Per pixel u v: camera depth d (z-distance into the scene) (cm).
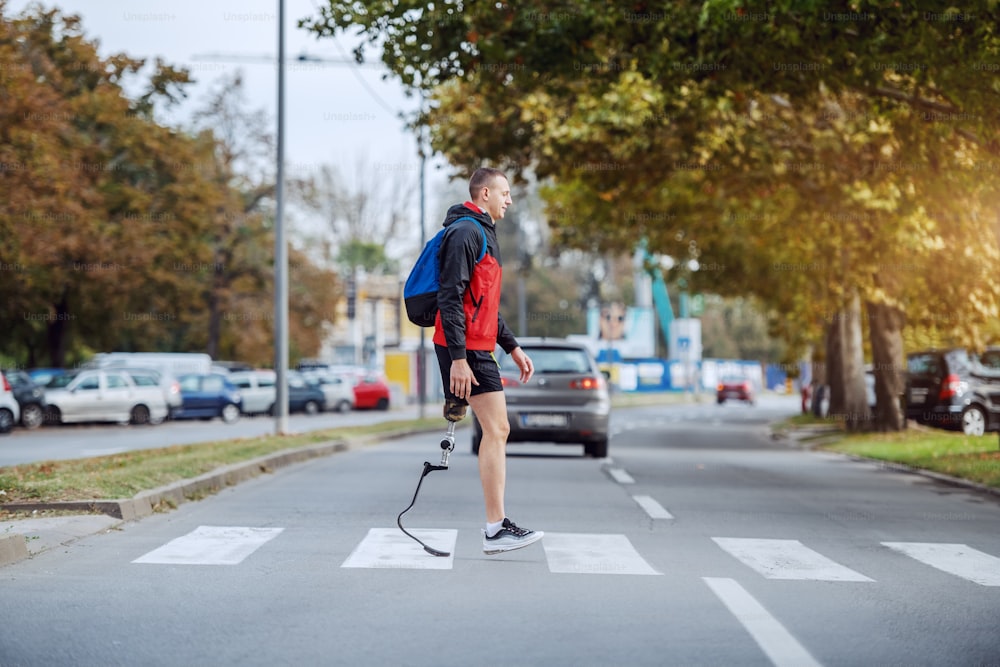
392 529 1178
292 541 1088
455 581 872
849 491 1753
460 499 1497
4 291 4794
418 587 845
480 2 1952
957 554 1084
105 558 976
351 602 784
